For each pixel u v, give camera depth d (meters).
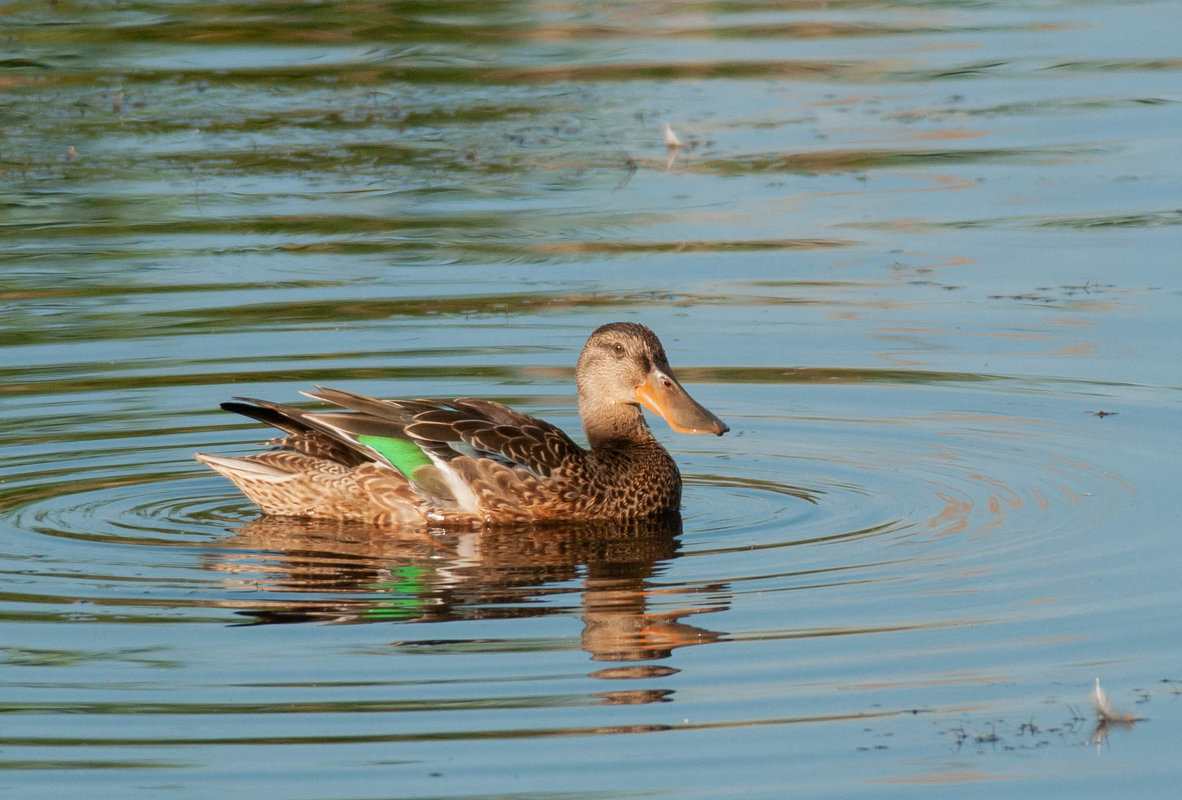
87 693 9.03
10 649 9.64
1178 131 22.98
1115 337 16.22
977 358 15.90
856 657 9.45
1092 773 8.12
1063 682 9.11
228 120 24.11
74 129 23.59
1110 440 13.73
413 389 15.10
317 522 12.58
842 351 16.11
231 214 20.45
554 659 9.51
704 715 8.74
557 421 14.56
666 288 17.80
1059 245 18.84
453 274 18.39
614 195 20.98
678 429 13.09
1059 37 28.38
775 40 28.23
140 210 20.61
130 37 27.52
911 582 10.70
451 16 28.89
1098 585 10.55
